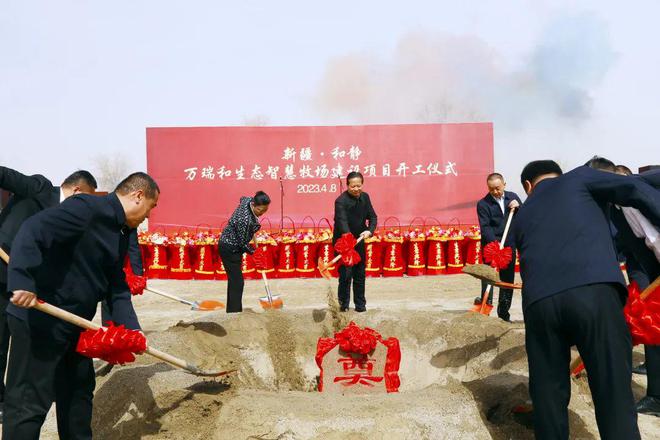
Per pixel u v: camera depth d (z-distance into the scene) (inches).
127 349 109.0
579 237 104.1
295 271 445.4
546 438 105.2
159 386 131.0
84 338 105.4
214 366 175.9
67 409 113.7
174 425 121.2
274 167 503.5
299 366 200.7
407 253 460.4
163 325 274.7
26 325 103.3
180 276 444.8
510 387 129.8
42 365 104.7
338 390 162.2
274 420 114.1
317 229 492.1
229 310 235.3
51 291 105.2
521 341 167.8
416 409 118.0
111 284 120.0
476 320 192.7
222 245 233.3
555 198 110.6
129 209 113.0
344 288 245.8
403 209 500.7
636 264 161.0
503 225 238.8
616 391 97.1
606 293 100.0
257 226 235.1
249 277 437.4
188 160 500.7
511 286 167.0
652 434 129.2
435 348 194.5
